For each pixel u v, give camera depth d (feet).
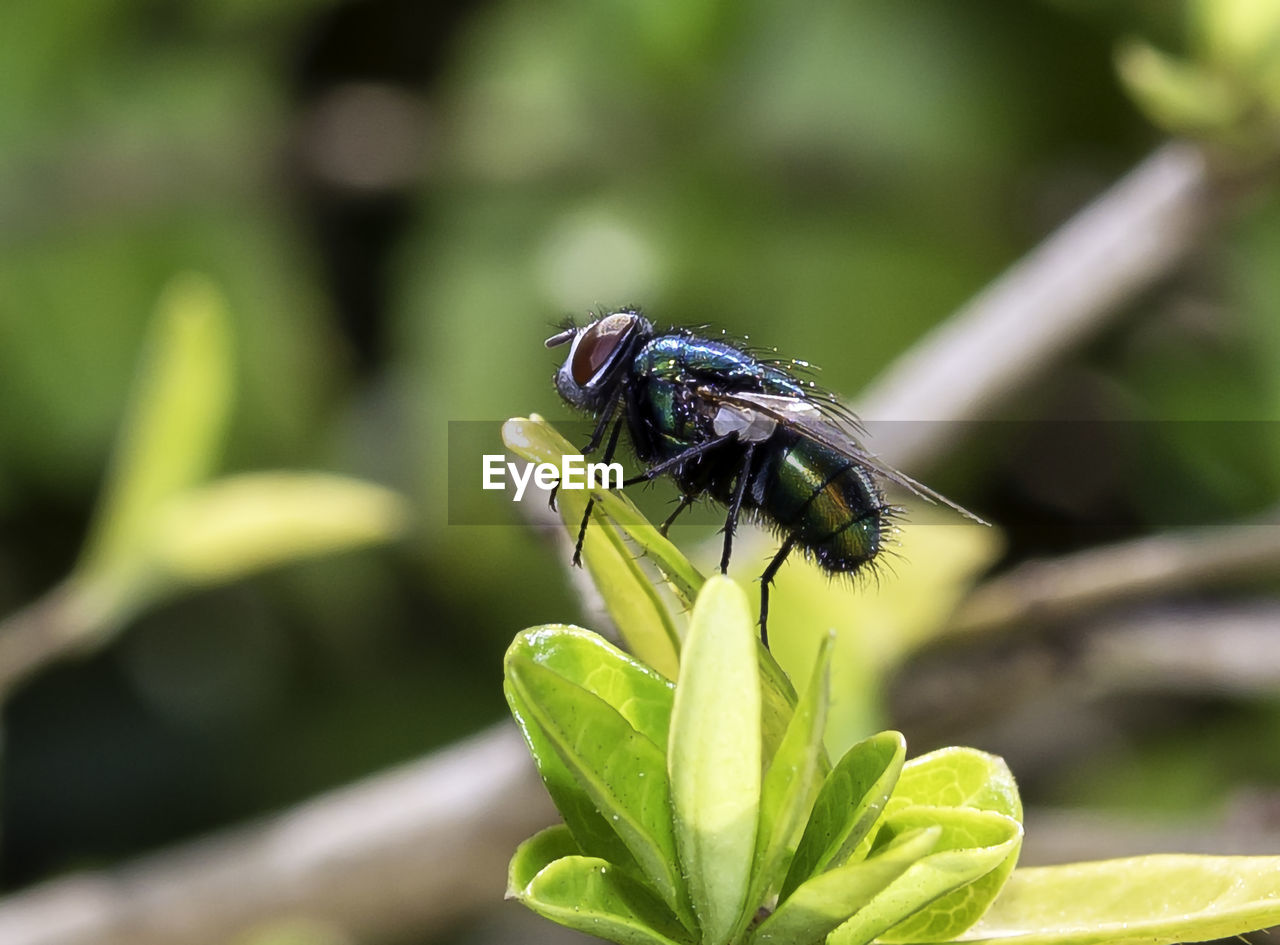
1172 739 0.41
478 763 0.33
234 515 0.32
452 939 0.41
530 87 0.43
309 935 0.33
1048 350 0.34
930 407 0.34
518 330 0.42
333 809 0.34
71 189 0.42
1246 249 0.39
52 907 0.33
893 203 0.42
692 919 0.23
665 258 0.42
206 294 0.32
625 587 0.24
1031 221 0.41
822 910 0.22
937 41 0.42
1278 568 0.31
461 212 0.43
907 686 0.31
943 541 0.30
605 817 0.23
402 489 0.43
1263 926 0.23
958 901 0.24
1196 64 0.32
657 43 0.42
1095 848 0.32
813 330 0.41
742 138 0.42
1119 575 0.31
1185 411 0.40
